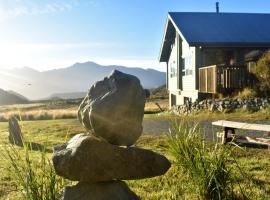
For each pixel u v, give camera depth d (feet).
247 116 63.52
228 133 36.91
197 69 88.33
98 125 14.39
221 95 76.28
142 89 15.08
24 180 17.60
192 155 20.58
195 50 88.17
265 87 71.41
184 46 97.81
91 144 14.49
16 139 41.73
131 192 15.64
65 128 56.65
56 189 17.51
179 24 92.38
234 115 66.08
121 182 15.55
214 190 19.71
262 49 88.02
